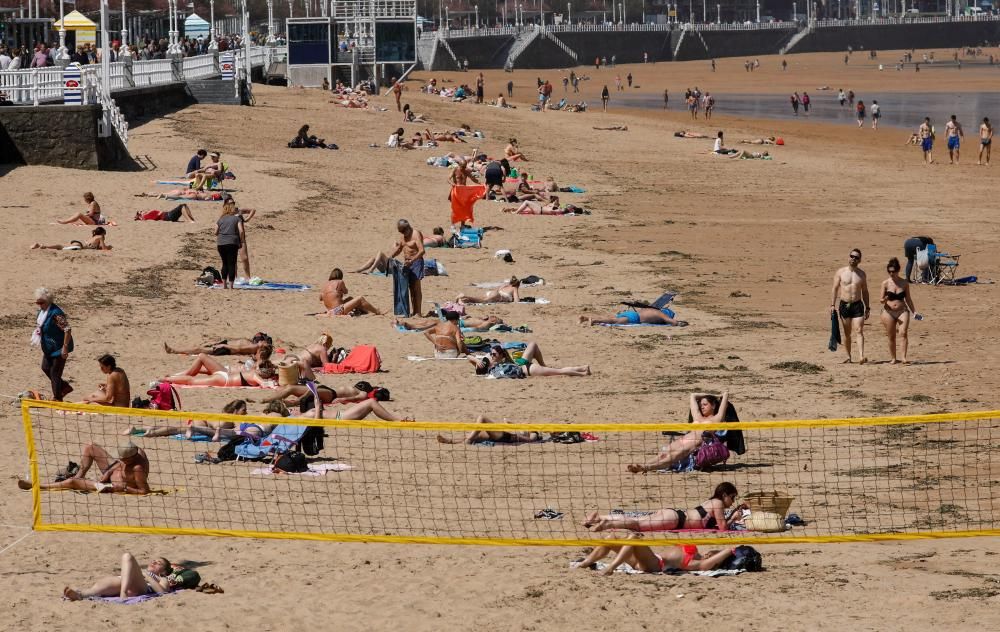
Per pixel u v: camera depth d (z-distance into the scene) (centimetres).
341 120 7519
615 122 9162
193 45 10125
